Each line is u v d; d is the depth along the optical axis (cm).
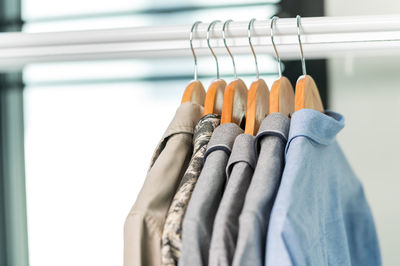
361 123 133
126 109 157
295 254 47
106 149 160
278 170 53
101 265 164
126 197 160
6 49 68
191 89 66
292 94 66
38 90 162
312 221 53
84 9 154
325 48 63
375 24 59
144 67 153
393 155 132
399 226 133
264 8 141
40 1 156
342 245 67
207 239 50
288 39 62
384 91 130
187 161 61
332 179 66
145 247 53
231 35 63
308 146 54
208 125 60
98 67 157
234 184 52
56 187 165
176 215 53
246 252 47
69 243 165
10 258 170
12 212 169
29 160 166
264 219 49
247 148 55
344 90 133
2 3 156
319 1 133
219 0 144
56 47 67
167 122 154
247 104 60
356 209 80
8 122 164
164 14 149
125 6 151
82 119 161
